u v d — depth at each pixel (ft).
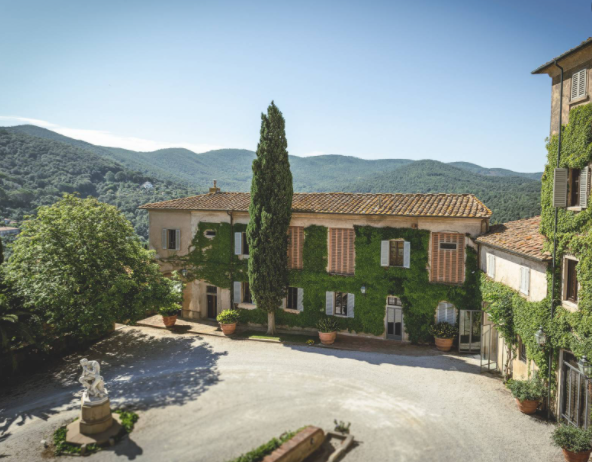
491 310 53.88
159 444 40.96
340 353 65.16
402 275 68.95
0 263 71.41
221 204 84.64
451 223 65.16
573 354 38.99
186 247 86.33
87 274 63.67
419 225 67.26
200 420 45.37
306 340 71.31
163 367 61.11
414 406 46.96
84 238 65.92
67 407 50.06
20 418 47.52
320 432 40.11
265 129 72.08
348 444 39.14
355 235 71.72
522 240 50.70
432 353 64.44
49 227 64.64
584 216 37.14
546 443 38.73
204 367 60.59
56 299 59.36
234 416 45.98
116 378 57.67
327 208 73.77
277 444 38.04
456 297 65.51
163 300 69.00
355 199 76.84
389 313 71.56
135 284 65.51
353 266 72.69
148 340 73.31
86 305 62.59
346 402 48.52
